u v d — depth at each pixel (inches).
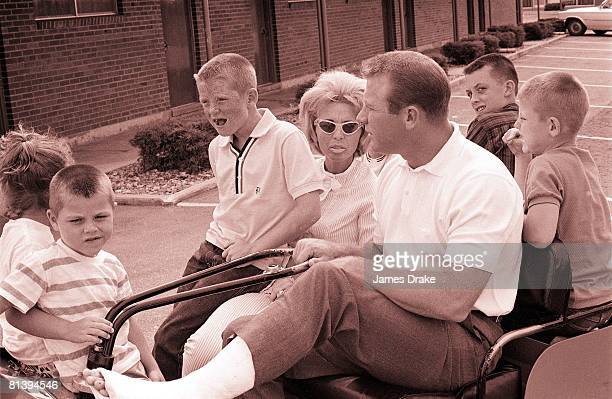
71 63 525.7
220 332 133.5
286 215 146.8
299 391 123.1
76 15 535.8
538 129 128.5
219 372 105.5
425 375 114.7
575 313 125.6
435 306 111.7
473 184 114.4
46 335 117.8
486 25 1244.5
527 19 1366.9
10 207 130.9
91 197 119.4
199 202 378.0
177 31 638.5
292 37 776.3
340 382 119.0
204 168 430.6
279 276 122.6
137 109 584.7
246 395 114.8
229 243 150.5
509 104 181.6
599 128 393.7
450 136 118.4
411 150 118.2
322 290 110.2
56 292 120.5
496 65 181.5
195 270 154.8
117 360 126.6
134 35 579.2
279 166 145.2
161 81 606.5
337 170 148.3
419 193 119.1
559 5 1239.5
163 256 294.4
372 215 146.7
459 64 909.2
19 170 128.6
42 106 504.4
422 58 116.1
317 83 148.7
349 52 897.5
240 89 143.7
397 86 114.3
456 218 114.3
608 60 862.5
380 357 114.1
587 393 126.0
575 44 1069.1
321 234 147.9
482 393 113.7
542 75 130.0
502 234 112.4
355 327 112.3
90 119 542.6
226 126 145.0
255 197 147.3
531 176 127.0
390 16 1002.1
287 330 107.4
